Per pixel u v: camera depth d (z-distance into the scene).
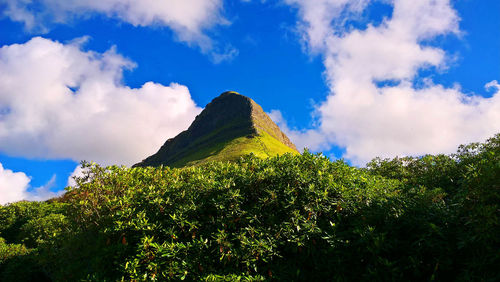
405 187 6.08
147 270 4.87
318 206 5.36
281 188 5.84
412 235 4.73
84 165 7.43
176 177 7.59
